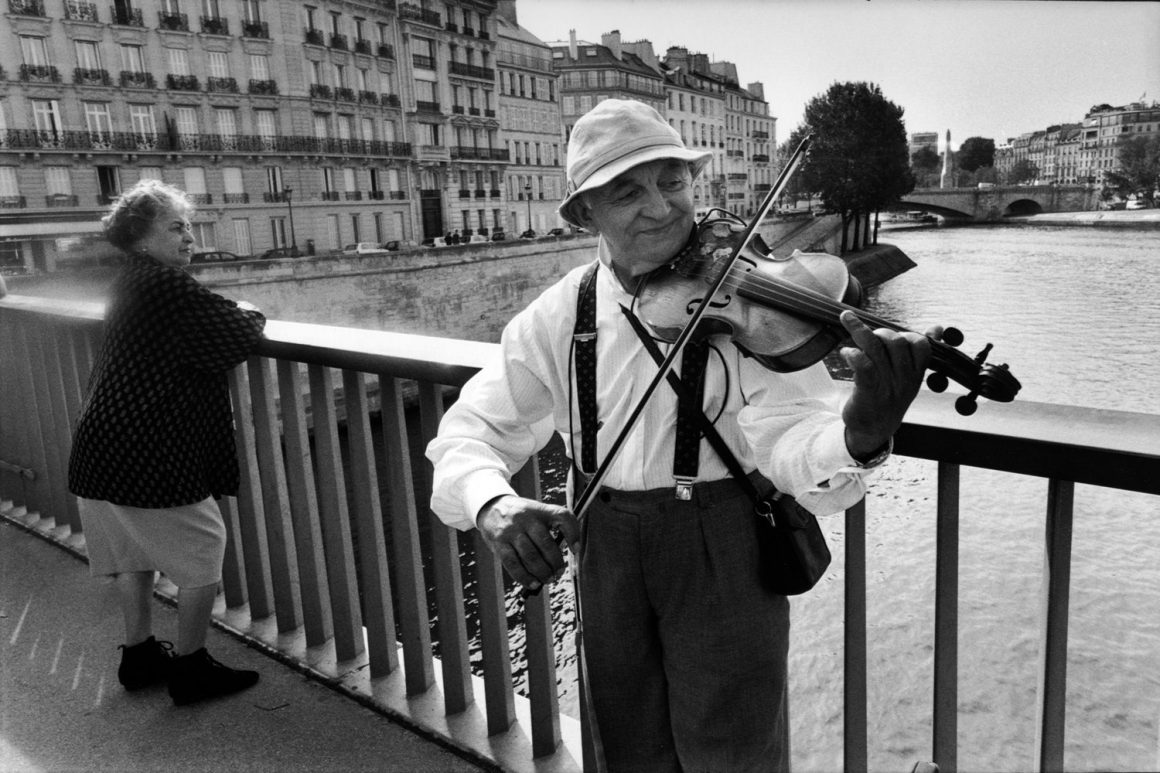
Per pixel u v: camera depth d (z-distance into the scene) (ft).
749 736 4.55
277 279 85.76
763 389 4.06
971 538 18.66
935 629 4.91
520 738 7.16
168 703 8.05
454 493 4.68
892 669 18.40
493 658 7.10
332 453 7.89
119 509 7.72
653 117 4.31
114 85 109.19
